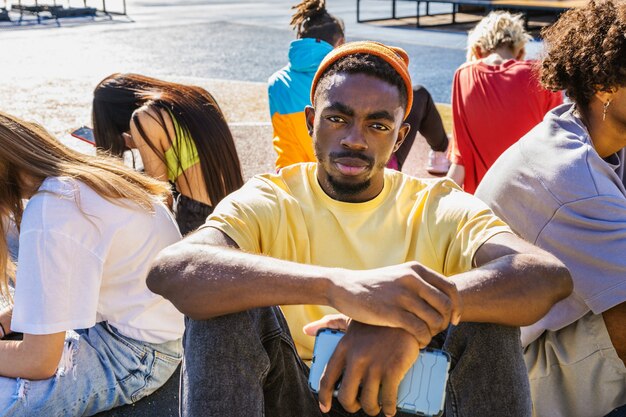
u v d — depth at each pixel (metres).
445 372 1.49
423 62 10.92
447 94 8.59
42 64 10.04
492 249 1.62
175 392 2.58
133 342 2.41
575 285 2.06
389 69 1.67
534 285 1.50
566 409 2.22
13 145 2.13
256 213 1.74
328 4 19.95
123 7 17.98
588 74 2.10
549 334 2.15
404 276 1.43
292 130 3.71
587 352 2.10
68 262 2.11
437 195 1.83
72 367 2.28
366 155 1.68
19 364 2.15
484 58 4.05
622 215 2.02
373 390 1.46
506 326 1.57
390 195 1.85
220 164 3.16
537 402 2.24
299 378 1.75
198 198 3.19
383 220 1.82
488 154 3.79
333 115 1.67
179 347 2.54
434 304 1.42
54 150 2.24
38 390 2.20
